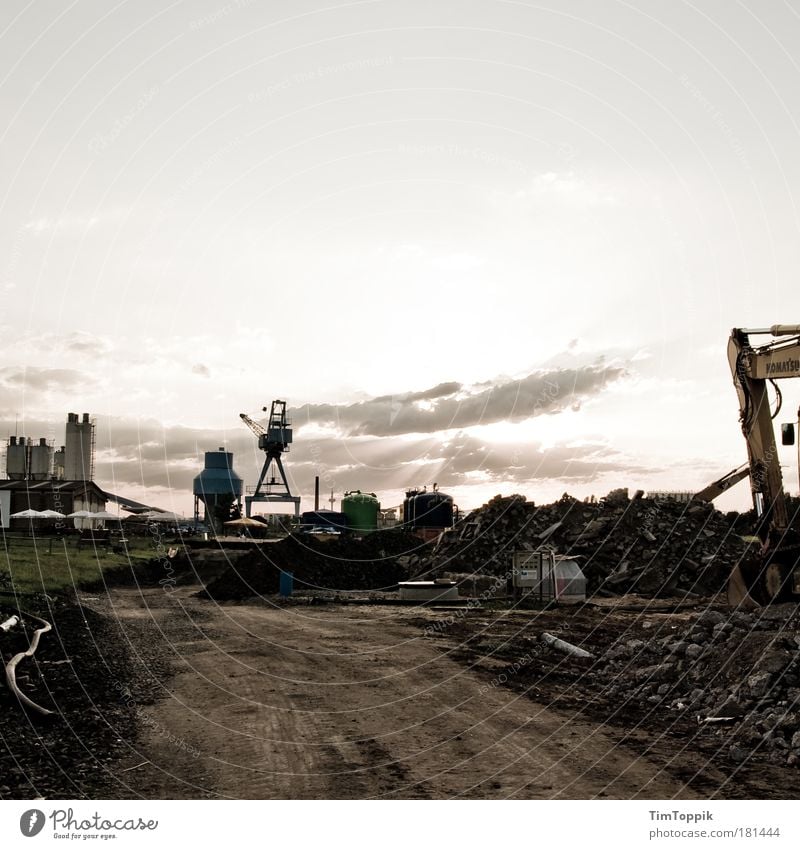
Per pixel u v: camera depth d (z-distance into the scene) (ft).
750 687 36.47
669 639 48.80
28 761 28.53
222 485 245.04
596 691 41.93
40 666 43.42
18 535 146.51
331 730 33.81
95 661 46.52
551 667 48.62
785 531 56.90
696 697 38.04
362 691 41.73
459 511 175.52
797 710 33.24
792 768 28.68
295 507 268.82
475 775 28.04
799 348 54.85
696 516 106.52
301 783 27.09
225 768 28.60
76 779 27.17
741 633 43.86
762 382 59.21
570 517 116.78
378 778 27.63
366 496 202.80
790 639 39.81
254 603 93.35
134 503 205.67
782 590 53.72
